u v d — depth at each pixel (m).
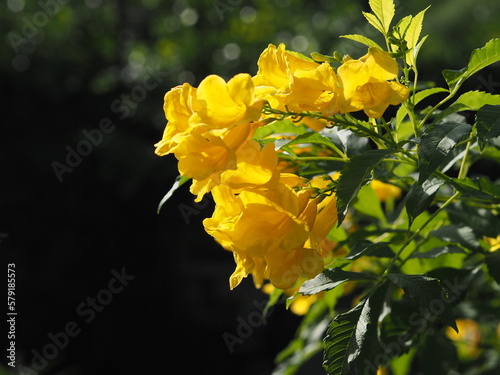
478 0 7.45
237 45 9.29
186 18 9.46
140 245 8.48
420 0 7.42
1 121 7.82
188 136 1.30
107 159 7.84
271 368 8.35
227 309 8.84
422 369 2.32
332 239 2.15
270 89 1.40
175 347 8.56
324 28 8.46
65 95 8.12
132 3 9.87
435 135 1.37
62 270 8.03
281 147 1.70
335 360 1.53
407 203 1.58
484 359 2.97
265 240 1.37
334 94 1.36
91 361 8.12
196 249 9.43
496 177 4.43
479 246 1.86
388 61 1.35
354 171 1.39
